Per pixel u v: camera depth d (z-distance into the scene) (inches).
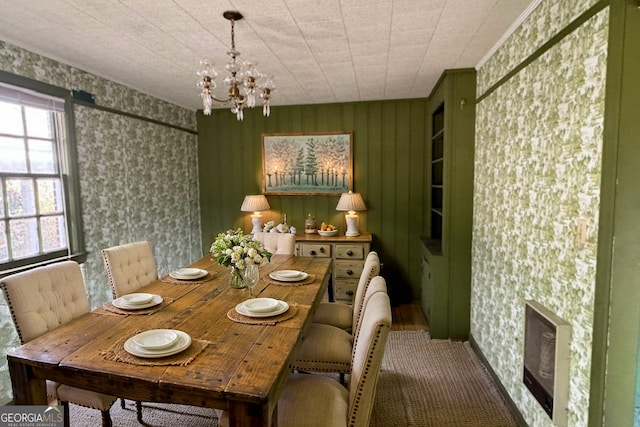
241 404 47.6
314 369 81.7
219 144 185.5
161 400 50.8
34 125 104.3
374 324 57.3
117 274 95.9
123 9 79.4
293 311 73.9
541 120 75.1
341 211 177.0
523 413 82.3
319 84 141.7
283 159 179.3
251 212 184.7
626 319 53.5
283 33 92.8
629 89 51.5
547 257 72.2
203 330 65.0
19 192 100.2
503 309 95.9
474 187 123.0
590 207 58.1
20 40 95.3
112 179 131.4
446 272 128.7
